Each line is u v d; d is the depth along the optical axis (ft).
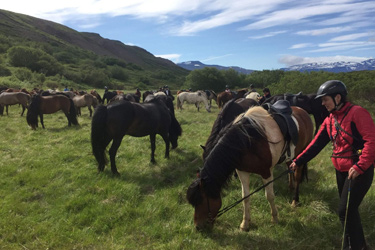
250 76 182.39
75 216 11.71
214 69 182.70
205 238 10.02
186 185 15.01
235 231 10.43
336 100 7.61
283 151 10.76
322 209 11.80
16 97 42.57
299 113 13.38
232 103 15.43
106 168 18.12
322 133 8.55
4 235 10.27
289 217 11.44
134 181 15.93
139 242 9.92
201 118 41.55
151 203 12.74
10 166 17.89
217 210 9.89
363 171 6.94
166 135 20.47
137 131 18.22
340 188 8.34
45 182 15.53
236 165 9.78
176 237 10.02
